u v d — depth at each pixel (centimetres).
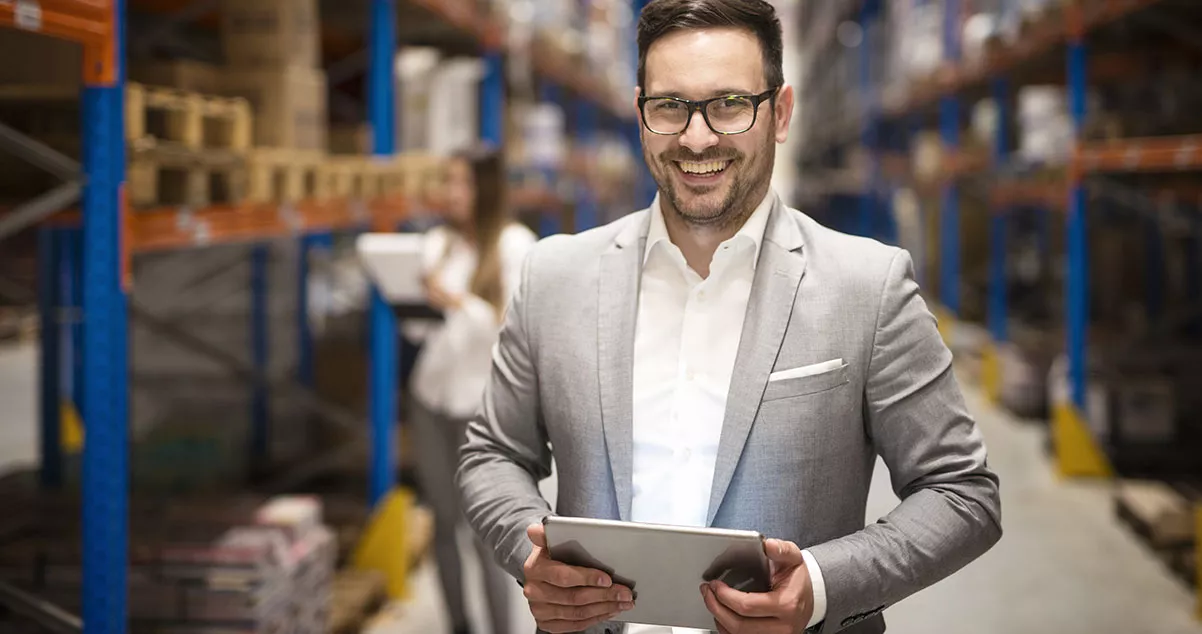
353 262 733
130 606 339
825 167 2058
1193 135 653
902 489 190
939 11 1123
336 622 430
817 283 187
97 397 252
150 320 577
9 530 384
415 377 435
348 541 507
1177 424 723
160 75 346
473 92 587
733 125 179
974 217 1264
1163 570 533
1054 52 829
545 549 173
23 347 1314
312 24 407
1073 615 477
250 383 655
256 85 376
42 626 332
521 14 743
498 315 429
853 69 1656
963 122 1312
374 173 468
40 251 576
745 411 183
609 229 204
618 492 187
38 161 244
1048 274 1095
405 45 697
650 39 182
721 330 191
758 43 180
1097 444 707
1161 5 709
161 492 552
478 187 427
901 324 184
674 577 167
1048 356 877
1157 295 898
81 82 252
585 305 196
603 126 1527
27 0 215
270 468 623
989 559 551
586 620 172
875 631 193
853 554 171
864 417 189
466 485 202
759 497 182
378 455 510
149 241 276
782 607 163
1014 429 843
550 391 196
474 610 478
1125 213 964
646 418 191
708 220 185
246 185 338
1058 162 738
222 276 782
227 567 341
